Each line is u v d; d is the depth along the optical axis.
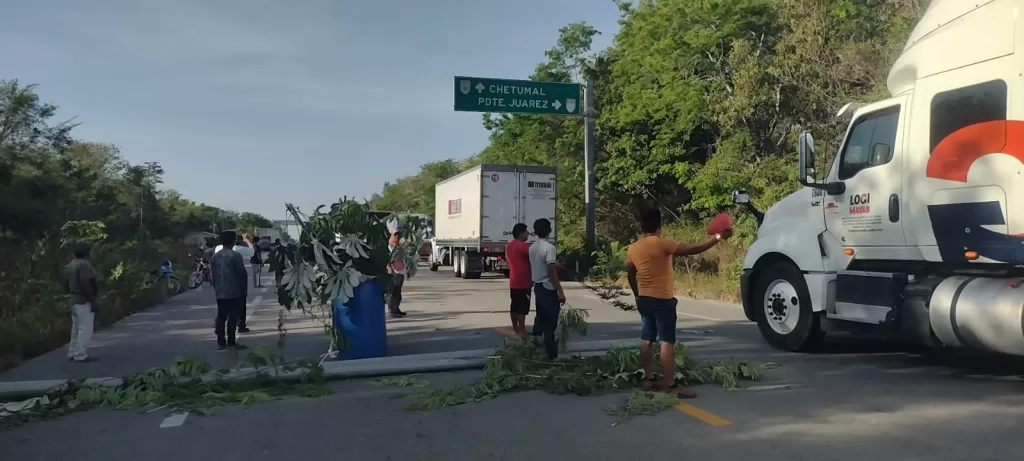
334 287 9.20
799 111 21.45
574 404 7.00
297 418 6.70
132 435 6.24
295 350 10.77
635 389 7.41
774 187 20.19
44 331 11.54
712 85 23.67
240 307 11.09
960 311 7.26
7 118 22.78
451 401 7.07
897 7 17.67
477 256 25.83
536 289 8.81
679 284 20.84
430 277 28.03
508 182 25.05
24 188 20.33
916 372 8.25
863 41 18.47
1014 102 6.90
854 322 8.59
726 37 23.45
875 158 8.55
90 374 9.12
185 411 6.99
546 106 21.48
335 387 8.07
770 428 6.01
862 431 5.88
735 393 7.27
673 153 25.89
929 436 5.72
